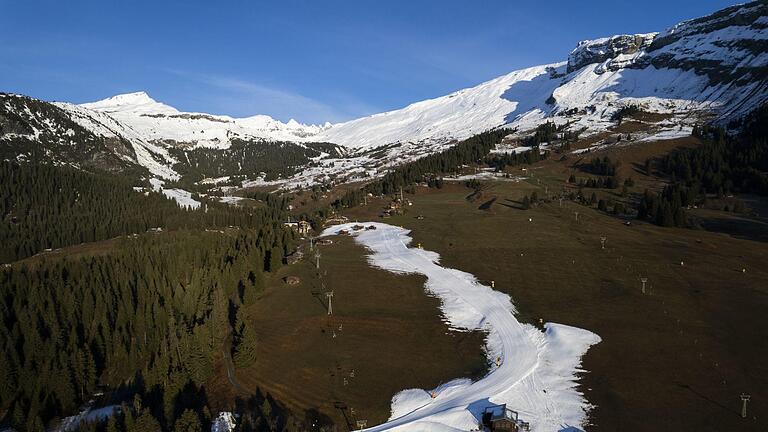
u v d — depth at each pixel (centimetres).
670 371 7644
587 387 7362
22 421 7012
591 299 10519
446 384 7662
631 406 6812
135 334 9300
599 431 6328
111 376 8412
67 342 8869
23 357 8494
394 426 6569
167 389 6994
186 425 6219
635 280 11350
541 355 8444
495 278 12012
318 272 12788
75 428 6838
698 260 12325
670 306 9925
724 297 10169
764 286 10606
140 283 10700
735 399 6856
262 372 8050
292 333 9381
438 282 11944
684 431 6241
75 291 10419
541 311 10081
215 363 8312
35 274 12225
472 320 9906
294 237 16312
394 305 10681
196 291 10350
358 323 9812
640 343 8538
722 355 8019
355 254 14512
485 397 7144
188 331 8738
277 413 6975
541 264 12769
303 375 7950
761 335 8562
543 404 6994
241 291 11412
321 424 6750
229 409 7062
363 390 7531
